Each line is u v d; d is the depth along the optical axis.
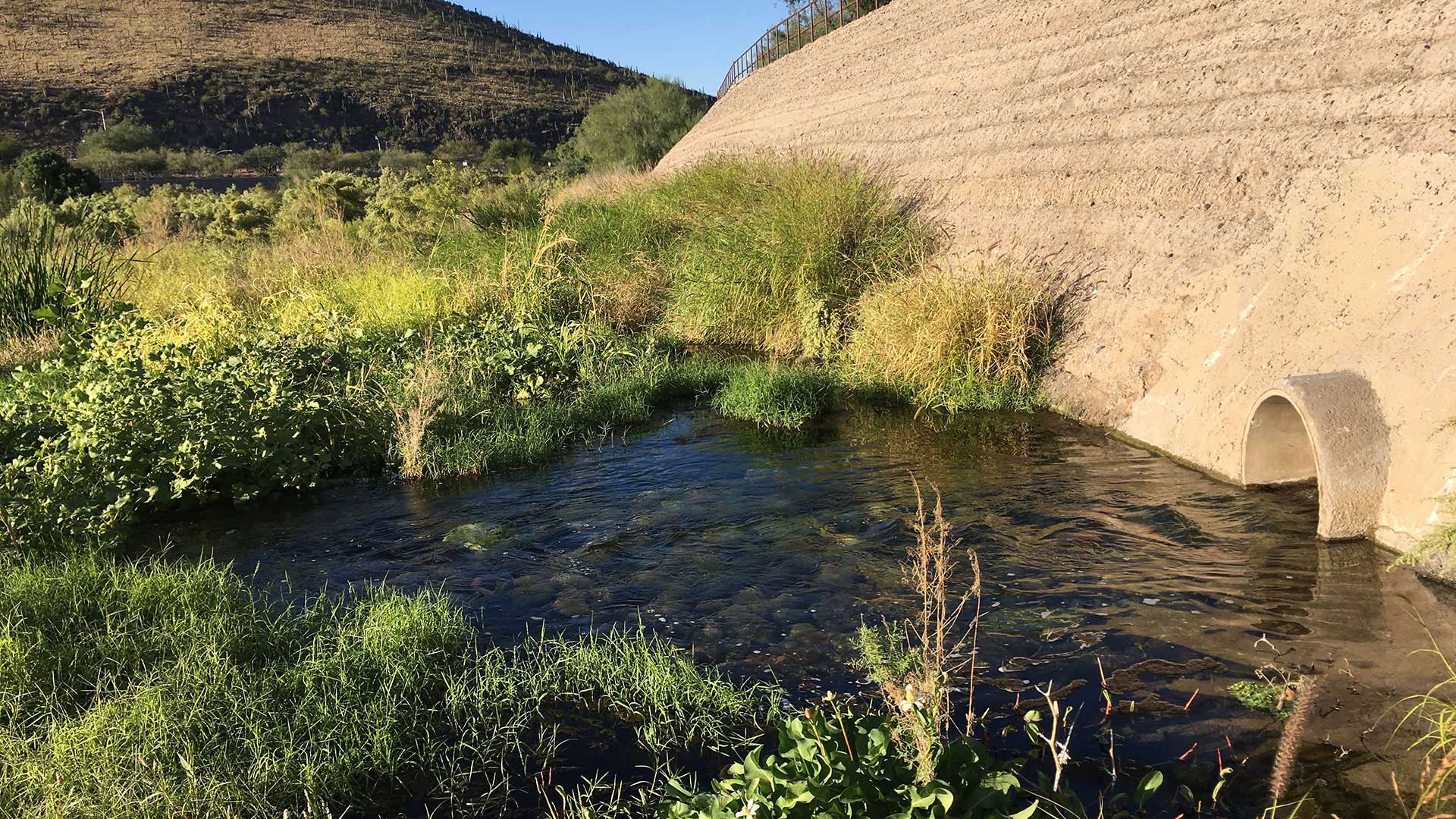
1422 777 3.07
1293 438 5.93
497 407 8.65
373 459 7.45
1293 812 3.02
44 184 36.91
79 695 3.88
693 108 43.75
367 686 3.98
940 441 7.63
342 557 5.66
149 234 19.34
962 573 5.03
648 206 15.56
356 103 113.38
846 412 8.72
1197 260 7.68
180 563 5.56
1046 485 6.34
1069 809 2.85
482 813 3.29
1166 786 3.20
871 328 9.62
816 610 4.69
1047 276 9.45
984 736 3.52
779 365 10.33
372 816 3.29
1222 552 5.08
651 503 6.43
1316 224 6.52
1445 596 4.37
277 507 6.65
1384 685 3.68
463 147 99.56
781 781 2.64
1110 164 9.84
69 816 3.09
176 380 7.23
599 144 43.25
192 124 99.44
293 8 146.50
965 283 9.18
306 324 10.31
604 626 4.62
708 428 8.44
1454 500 4.30
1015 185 11.25
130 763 3.36
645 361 10.41
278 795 3.34
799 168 12.55
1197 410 6.75
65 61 109.19
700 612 4.73
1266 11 9.20
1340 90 7.50
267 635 4.41
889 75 18.94
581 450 7.92
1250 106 8.46
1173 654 4.05
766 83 29.27
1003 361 8.77
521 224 15.53
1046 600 4.64
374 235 16.66
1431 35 6.95
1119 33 11.70
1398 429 4.99
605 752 3.62
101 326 8.50
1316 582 4.64
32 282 11.77
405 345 9.83
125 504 6.15
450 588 5.14
